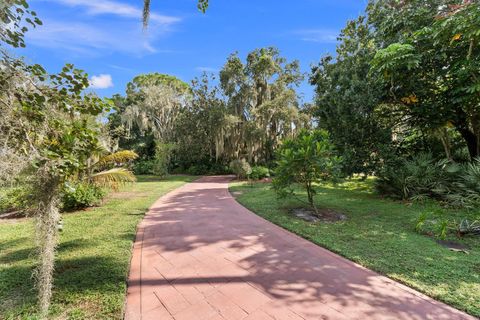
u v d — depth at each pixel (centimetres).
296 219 459
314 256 302
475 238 340
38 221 178
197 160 1816
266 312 198
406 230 382
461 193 519
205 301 215
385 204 563
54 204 182
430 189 573
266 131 1467
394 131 743
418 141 782
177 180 1313
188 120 1797
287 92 1420
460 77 511
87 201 571
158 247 339
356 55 707
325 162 457
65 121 191
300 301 211
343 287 231
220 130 1559
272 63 1498
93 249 324
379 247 317
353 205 562
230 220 473
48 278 187
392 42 622
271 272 263
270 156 1494
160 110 1950
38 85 164
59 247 330
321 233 376
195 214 525
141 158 2006
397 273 251
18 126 160
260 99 1599
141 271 271
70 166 171
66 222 457
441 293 214
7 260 295
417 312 193
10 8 142
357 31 851
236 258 300
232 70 1551
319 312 196
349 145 657
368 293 221
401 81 611
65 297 215
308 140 475
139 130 2072
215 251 323
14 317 191
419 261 274
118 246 335
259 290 230
